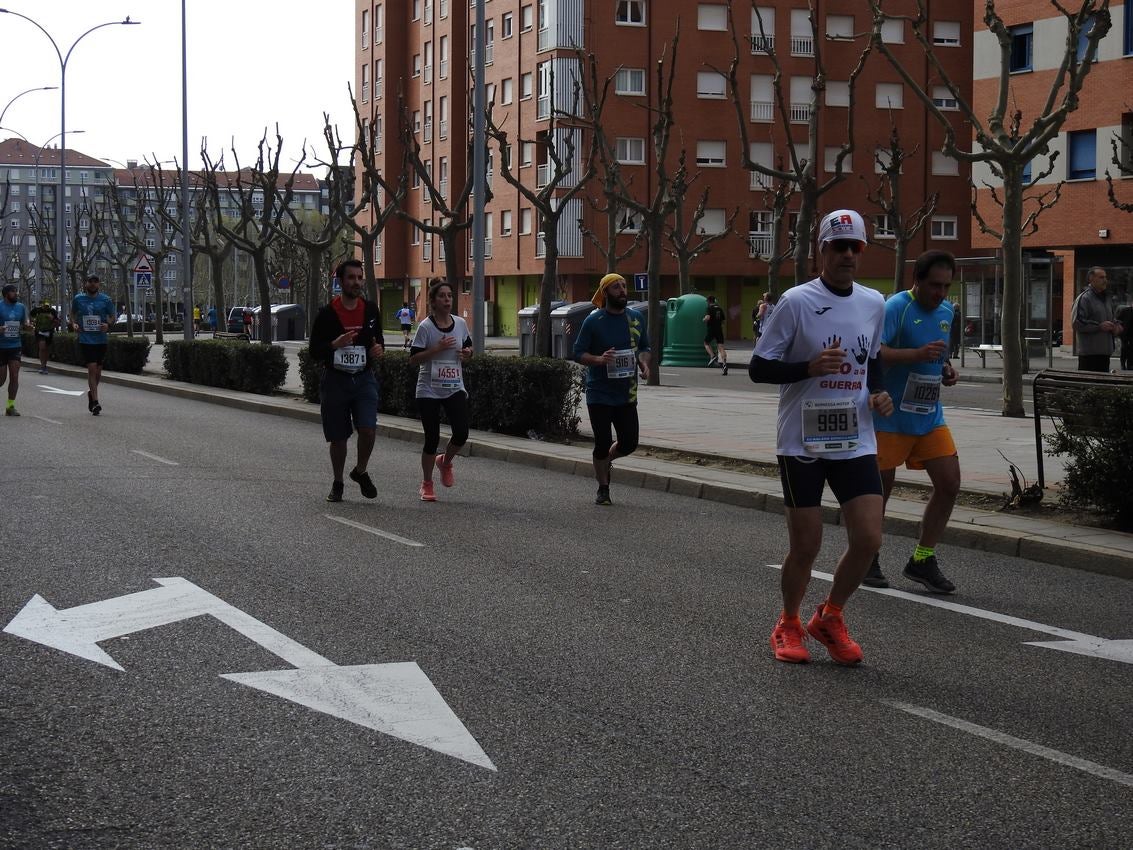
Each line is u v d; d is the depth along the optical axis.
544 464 15.65
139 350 33.59
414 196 82.25
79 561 9.02
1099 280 19.59
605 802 4.61
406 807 4.55
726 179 65.62
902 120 66.31
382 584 8.42
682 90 65.12
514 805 4.57
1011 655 6.81
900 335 8.30
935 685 6.21
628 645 6.91
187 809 4.52
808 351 6.41
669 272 66.00
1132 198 41.12
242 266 138.25
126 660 6.46
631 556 9.60
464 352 12.74
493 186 72.19
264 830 4.33
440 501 12.52
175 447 16.86
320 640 6.92
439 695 5.93
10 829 4.32
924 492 11.95
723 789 4.75
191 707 5.70
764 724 5.55
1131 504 10.01
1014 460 14.18
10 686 6.00
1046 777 4.92
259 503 11.99
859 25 65.62
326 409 12.16
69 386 30.23
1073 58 19.97
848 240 6.39
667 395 26.02
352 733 5.37
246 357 26.52
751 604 7.98
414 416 20.48
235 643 6.82
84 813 4.47
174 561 9.07
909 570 8.59
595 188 65.25
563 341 38.69
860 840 4.29
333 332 12.08
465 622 7.39
